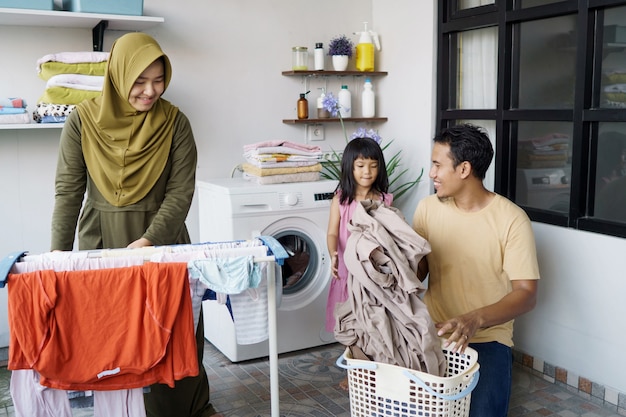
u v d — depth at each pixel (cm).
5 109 276
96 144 224
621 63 248
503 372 203
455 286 212
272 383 192
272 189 300
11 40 295
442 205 215
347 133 381
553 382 281
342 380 286
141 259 173
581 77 258
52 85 278
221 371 297
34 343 162
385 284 178
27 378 169
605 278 255
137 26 311
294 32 361
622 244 248
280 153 311
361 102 382
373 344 183
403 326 180
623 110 243
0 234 306
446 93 336
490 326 188
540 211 284
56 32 304
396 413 181
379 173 283
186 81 335
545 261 281
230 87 347
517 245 201
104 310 166
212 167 347
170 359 171
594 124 260
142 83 217
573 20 266
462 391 170
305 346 318
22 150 306
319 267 316
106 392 175
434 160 204
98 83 286
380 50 376
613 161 257
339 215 283
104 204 230
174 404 236
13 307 160
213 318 323
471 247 208
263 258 177
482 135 200
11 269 165
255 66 352
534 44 286
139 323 167
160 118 229
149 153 229
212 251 178
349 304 190
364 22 380
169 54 329
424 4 338
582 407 259
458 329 177
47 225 315
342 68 363
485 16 304
